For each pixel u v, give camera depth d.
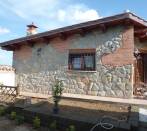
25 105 9.95
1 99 11.67
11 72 14.77
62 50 13.07
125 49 10.84
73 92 12.40
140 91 11.69
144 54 13.77
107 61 11.38
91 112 8.44
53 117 8.00
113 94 11.05
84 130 7.16
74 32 12.38
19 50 15.10
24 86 14.53
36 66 14.12
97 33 11.81
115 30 11.20
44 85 13.61
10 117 9.08
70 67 12.74
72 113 8.34
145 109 8.55
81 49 12.32
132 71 10.62
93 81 11.77
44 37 13.31
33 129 7.84
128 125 6.62
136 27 11.23
